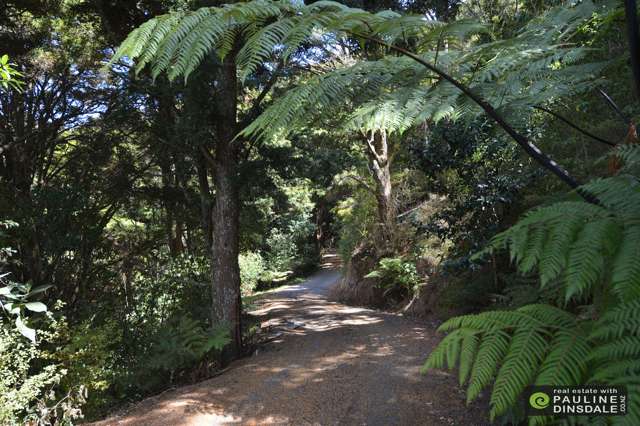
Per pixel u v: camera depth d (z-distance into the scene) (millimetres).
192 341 6609
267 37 1409
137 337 7043
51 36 7938
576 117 4203
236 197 7750
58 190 7406
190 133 6605
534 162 5516
